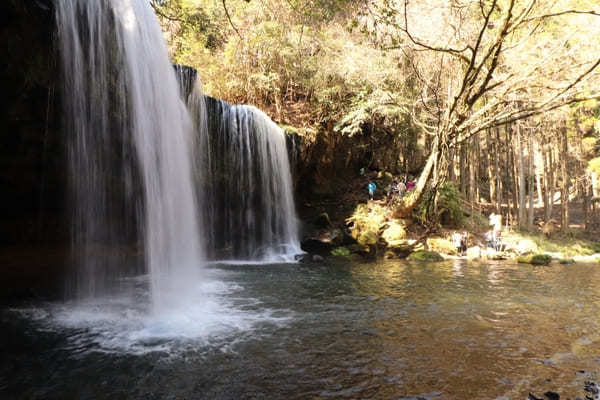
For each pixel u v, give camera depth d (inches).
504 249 876.6
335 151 1057.5
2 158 313.6
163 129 441.7
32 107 308.5
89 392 183.5
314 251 821.2
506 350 241.9
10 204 340.2
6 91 291.6
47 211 361.4
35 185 339.0
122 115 378.0
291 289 437.4
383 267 637.9
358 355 232.1
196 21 689.6
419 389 186.5
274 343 253.3
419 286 464.8
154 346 246.4
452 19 646.5
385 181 1128.2
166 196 446.0
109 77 362.0
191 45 865.5
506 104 636.1
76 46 326.0
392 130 1162.0
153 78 425.4
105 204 381.4
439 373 206.1
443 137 636.7
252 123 754.8
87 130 348.2
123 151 383.2
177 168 475.2
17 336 261.9
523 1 535.5
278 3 874.1
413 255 775.1
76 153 344.2
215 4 835.4
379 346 248.5
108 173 374.0
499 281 512.1
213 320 307.3
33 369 209.3
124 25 381.4
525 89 606.2
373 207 952.9
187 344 250.5
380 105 922.1
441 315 327.9
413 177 1231.5
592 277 559.8
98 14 348.5
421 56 787.4
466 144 1108.5
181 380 196.5
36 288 380.8
